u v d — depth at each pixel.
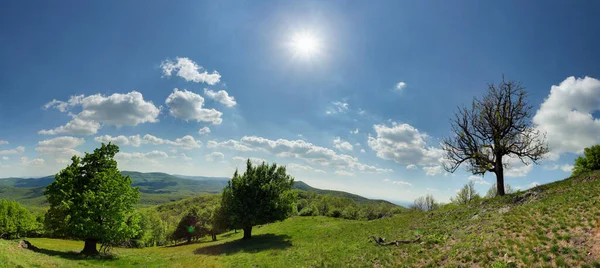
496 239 19.23
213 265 30.83
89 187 33.69
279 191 51.66
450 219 30.66
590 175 28.12
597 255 13.62
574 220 17.66
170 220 178.12
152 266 30.48
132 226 36.78
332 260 25.78
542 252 15.45
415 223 34.69
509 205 27.86
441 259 19.38
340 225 56.06
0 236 80.81
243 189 50.47
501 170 34.25
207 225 82.75
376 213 111.75
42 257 26.25
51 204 33.19
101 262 30.42
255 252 37.38
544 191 27.89
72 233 31.80
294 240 45.19
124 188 35.75
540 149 33.25
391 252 23.91
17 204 86.69
